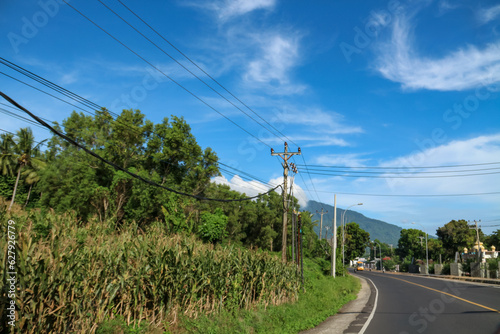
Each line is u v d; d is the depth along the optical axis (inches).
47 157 2130.9
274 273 676.7
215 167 2016.5
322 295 874.8
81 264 318.3
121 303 359.3
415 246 4441.4
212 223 1028.5
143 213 1422.2
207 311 459.8
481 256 2043.6
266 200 2805.1
